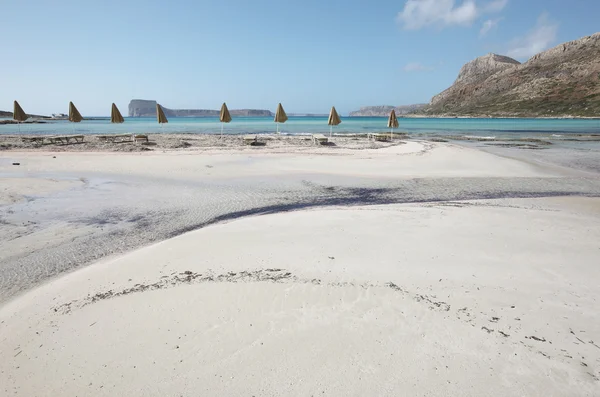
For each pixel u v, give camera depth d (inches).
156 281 200.5
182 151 835.4
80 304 180.4
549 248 240.4
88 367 132.6
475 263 216.8
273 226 297.4
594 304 170.2
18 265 240.4
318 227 292.0
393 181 534.6
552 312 163.6
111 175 559.5
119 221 338.6
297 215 334.0
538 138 1289.4
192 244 257.1
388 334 147.9
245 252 238.5
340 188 488.1
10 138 1086.4
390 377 122.6
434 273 203.2
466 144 1077.1
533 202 402.0
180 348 140.9
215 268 214.7
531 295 178.7
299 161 705.6
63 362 136.5
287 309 167.5
